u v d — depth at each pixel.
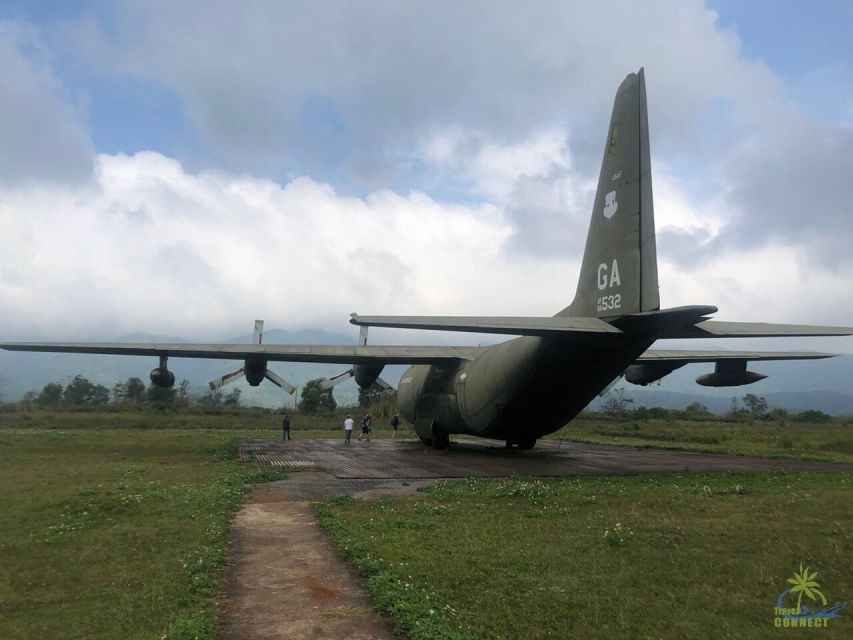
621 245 12.53
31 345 17.00
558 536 7.38
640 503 9.67
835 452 21.53
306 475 13.39
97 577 5.72
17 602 5.07
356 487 11.59
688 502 9.75
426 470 14.42
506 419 17.23
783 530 7.66
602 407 61.06
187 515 8.52
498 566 6.12
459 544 6.97
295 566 6.13
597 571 5.96
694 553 6.58
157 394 58.09
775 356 18.33
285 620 4.68
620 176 12.80
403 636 4.39
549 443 25.30
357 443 23.98
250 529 7.80
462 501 9.95
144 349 17.08
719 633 4.46
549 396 15.80
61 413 45.06
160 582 5.54
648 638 4.39
